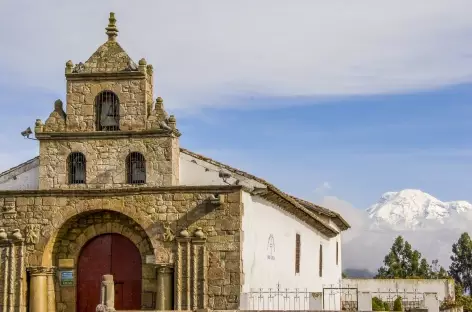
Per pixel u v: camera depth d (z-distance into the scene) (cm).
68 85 3762
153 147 3662
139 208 3603
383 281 6606
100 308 3005
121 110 3706
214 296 3500
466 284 9775
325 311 3136
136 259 3681
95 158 3697
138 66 3722
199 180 3712
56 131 3731
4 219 3688
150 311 3084
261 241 3828
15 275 3644
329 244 5647
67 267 3709
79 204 3653
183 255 3547
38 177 3750
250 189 3641
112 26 3812
